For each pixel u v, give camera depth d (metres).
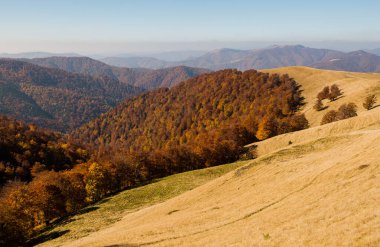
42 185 92.44
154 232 41.22
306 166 51.25
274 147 117.19
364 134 65.56
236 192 53.69
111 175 111.94
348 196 29.78
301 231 25.28
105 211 80.94
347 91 163.50
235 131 150.62
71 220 79.06
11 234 71.31
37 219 89.44
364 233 20.91
